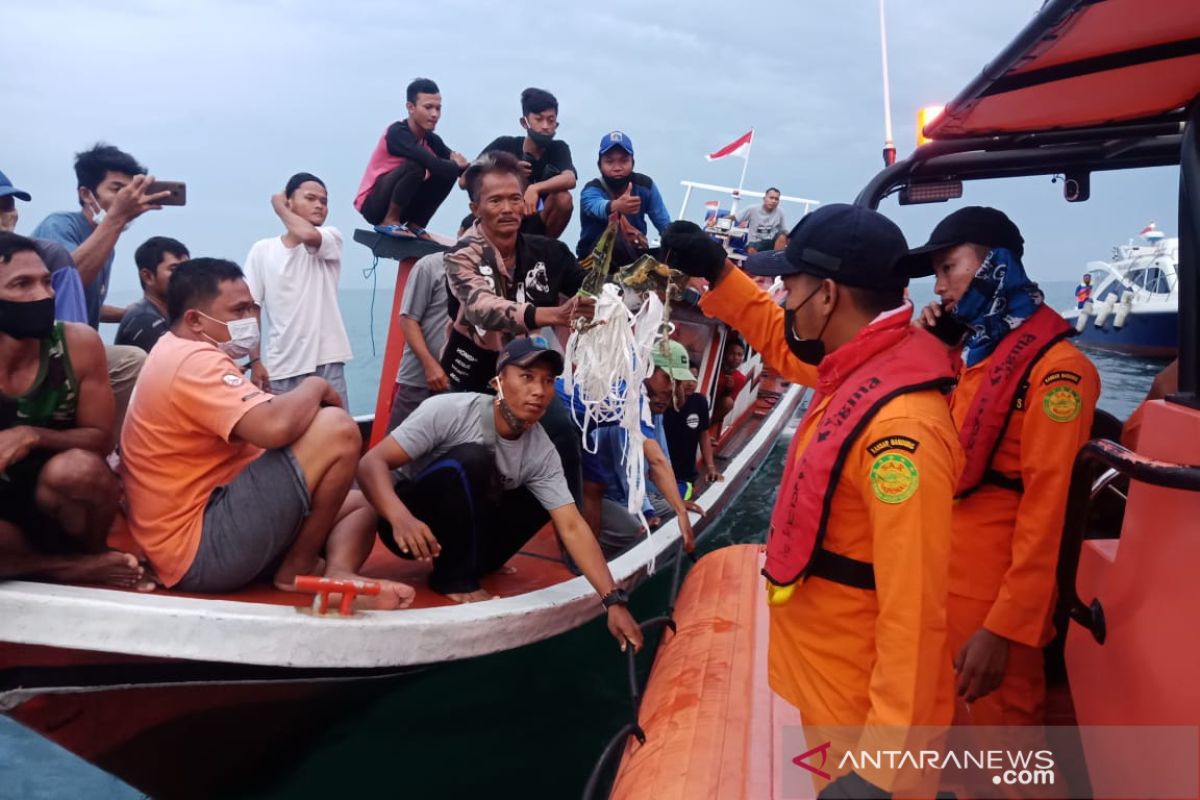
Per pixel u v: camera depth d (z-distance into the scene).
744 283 2.55
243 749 3.34
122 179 4.52
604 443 4.52
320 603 3.08
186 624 2.84
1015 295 2.45
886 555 1.65
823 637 1.86
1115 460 1.87
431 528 3.61
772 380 10.37
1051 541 2.24
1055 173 3.80
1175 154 3.55
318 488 3.23
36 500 2.93
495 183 3.66
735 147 10.68
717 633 3.49
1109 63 2.20
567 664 4.16
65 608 2.80
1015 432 2.43
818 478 1.77
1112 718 2.09
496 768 3.67
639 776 2.66
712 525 6.52
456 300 4.10
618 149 5.73
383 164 5.75
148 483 3.21
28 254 2.94
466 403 3.53
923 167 3.73
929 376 1.73
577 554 3.51
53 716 2.97
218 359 3.17
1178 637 1.79
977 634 2.32
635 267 2.71
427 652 3.19
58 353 3.07
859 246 1.84
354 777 3.60
